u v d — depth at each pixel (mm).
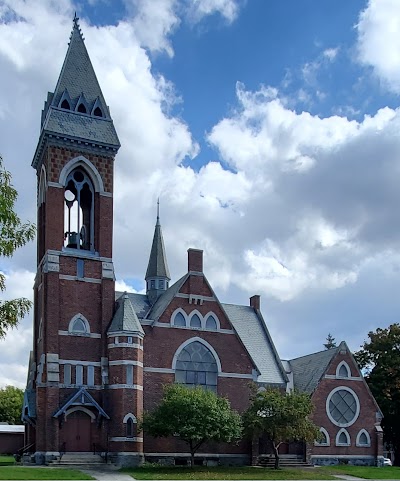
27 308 22844
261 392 60875
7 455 81062
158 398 60438
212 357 64188
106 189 64000
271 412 58469
